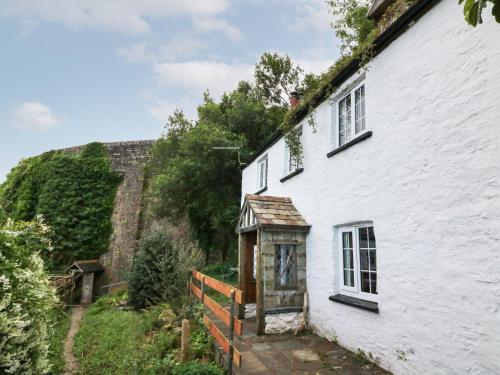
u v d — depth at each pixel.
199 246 17.50
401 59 4.55
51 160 21.91
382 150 4.81
